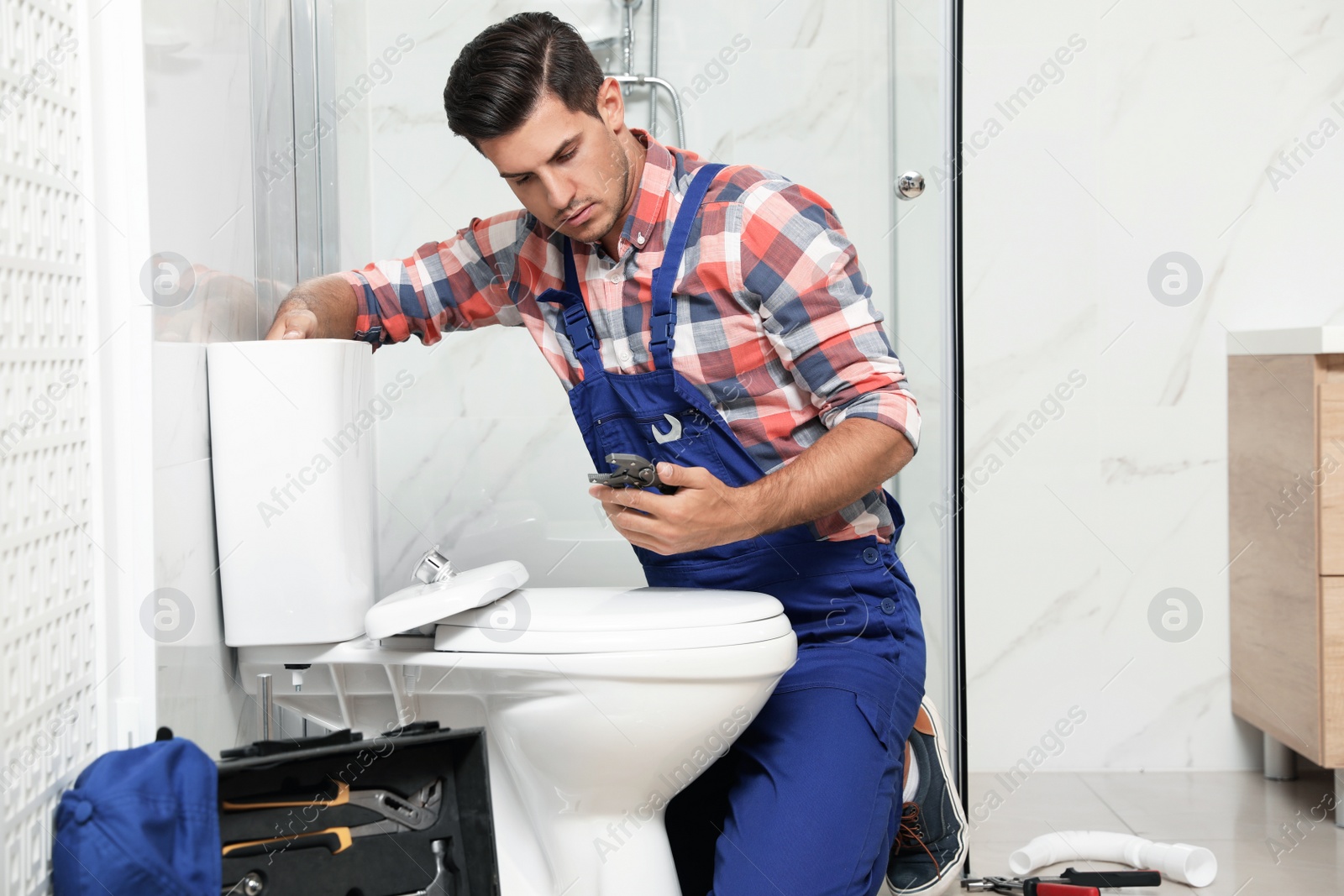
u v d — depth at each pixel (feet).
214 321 3.69
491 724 3.70
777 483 3.42
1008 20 6.10
